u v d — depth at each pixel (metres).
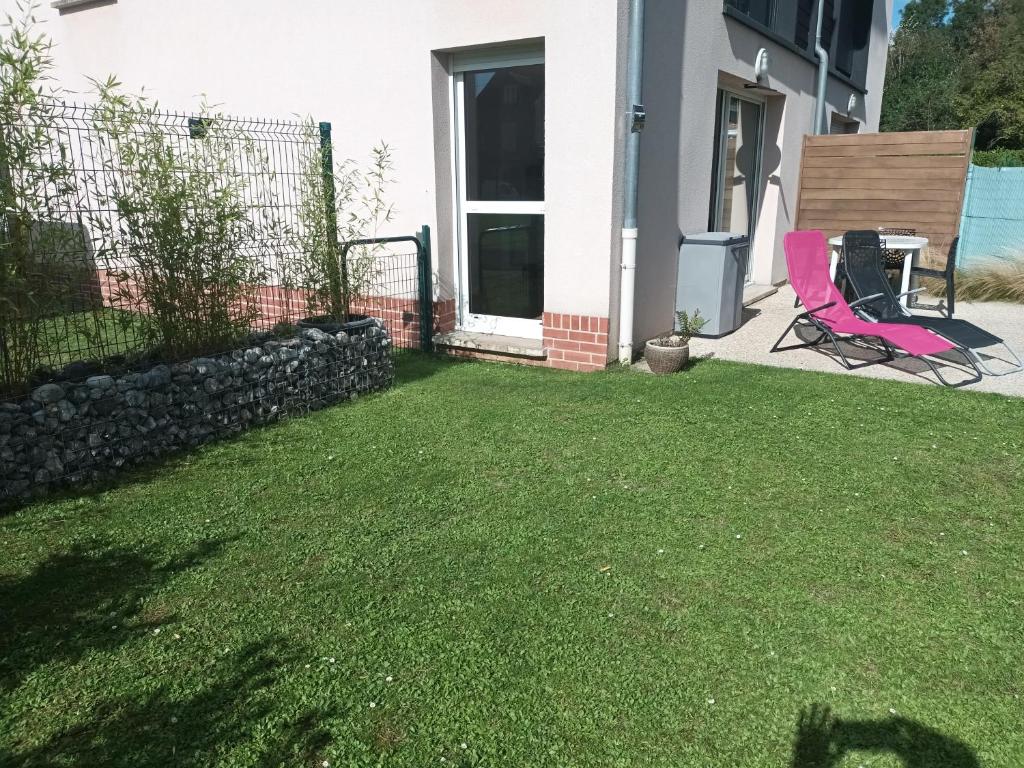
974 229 10.66
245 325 4.78
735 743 1.97
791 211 10.11
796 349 6.44
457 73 6.30
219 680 2.23
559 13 5.41
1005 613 2.52
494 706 2.11
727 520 3.23
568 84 5.49
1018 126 27.77
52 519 3.32
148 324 4.29
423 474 3.81
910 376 5.47
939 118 30.53
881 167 8.95
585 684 2.19
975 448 3.98
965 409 4.62
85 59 8.62
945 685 2.18
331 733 2.01
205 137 4.50
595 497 3.49
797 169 10.05
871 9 12.48
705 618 2.51
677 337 5.89
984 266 8.82
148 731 2.02
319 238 5.29
